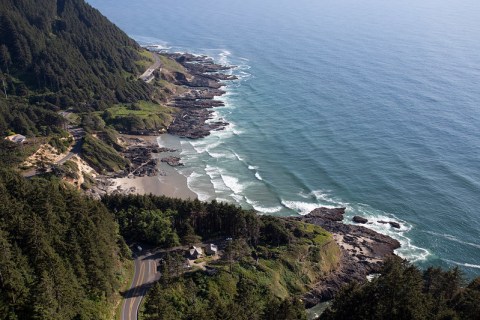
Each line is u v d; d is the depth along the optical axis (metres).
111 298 96.38
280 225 136.25
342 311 90.50
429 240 147.00
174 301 99.00
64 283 80.06
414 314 80.00
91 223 103.06
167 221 127.19
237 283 111.06
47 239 90.88
